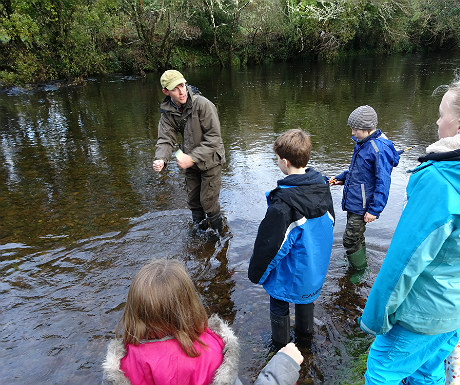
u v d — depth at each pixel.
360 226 3.40
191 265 3.84
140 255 4.02
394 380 1.89
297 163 2.38
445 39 30.39
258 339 2.83
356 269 3.58
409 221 1.62
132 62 20.75
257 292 3.41
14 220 4.83
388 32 28.00
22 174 6.45
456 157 1.51
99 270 3.79
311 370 2.54
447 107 1.71
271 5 24.22
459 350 1.95
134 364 1.41
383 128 8.75
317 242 2.38
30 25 15.83
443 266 1.62
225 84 16.80
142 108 11.81
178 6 20.70
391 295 1.67
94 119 10.47
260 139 8.25
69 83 17.11
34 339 2.93
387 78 17.22
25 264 3.90
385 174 3.16
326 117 10.15
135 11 19.86
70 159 7.18
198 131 3.93
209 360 1.46
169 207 5.07
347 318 3.03
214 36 22.89
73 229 4.57
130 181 6.02
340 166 6.39
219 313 3.14
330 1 24.52
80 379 2.57
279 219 2.23
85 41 17.27
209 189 4.11
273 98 13.14
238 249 4.09
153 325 1.40
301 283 2.41
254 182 5.88
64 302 3.34
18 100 13.61
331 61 26.03
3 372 2.64
